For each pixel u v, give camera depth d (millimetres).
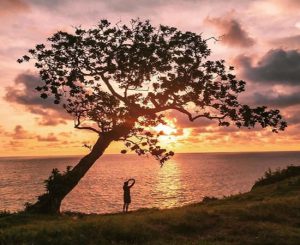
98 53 31359
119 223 16250
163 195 143875
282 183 32438
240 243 14289
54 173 30109
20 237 14570
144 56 31125
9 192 162875
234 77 32219
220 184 183125
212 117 32594
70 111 31672
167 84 30922
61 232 15055
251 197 28359
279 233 15250
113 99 31531
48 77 31719
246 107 31922
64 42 31234
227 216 18047
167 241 14688
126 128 31328
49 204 29062
